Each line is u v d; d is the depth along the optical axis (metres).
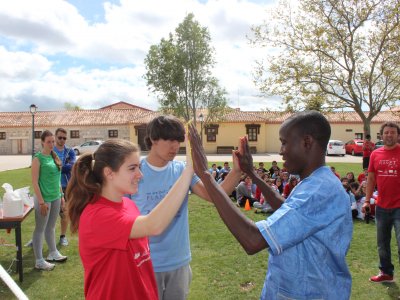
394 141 4.12
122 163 1.76
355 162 22.73
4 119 39.31
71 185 1.81
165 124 2.39
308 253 1.56
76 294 4.13
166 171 2.51
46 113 40.53
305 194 1.53
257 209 8.70
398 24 12.04
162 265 2.43
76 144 37.25
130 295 1.76
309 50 13.15
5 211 4.44
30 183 13.59
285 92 13.55
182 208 2.50
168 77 27.00
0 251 5.61
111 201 1.80
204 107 28.75
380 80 13.07
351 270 4.78
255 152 35.78
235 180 2.28
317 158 1.66
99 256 1.71
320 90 13.35
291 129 1.67
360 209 7.73
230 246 5.78
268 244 1.47
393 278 4.46
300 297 1.56
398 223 4.07
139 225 1.65
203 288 4.24
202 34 27.06
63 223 5.93
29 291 4.20
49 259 5.13
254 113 37.53
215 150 36.12
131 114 39.00
